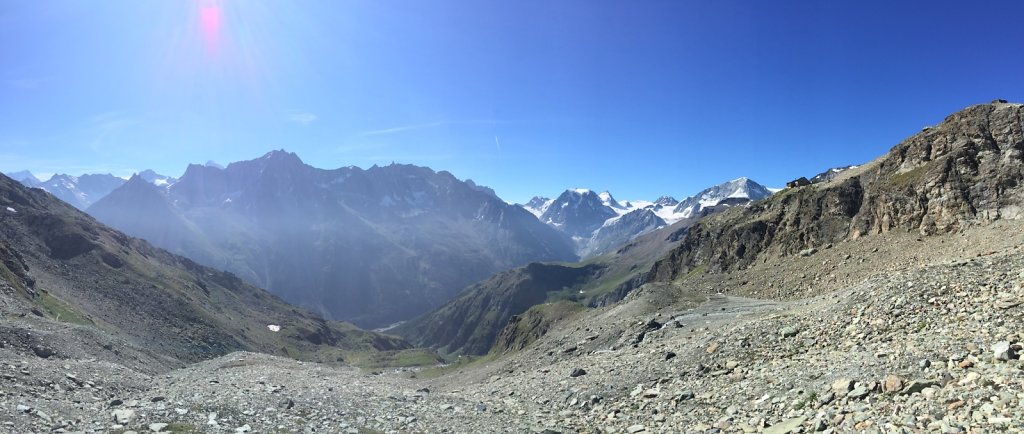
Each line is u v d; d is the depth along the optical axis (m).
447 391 61.81
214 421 26.95
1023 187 72.06
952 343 22.69
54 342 57.88
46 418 24.95
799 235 107.31
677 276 158.00
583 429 30.36
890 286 34.22
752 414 24.45
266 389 40.97
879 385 21.09
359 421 32.16
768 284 89.44
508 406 39.88
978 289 28.12
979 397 16.94
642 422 29.00
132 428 24.19
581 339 71.12
